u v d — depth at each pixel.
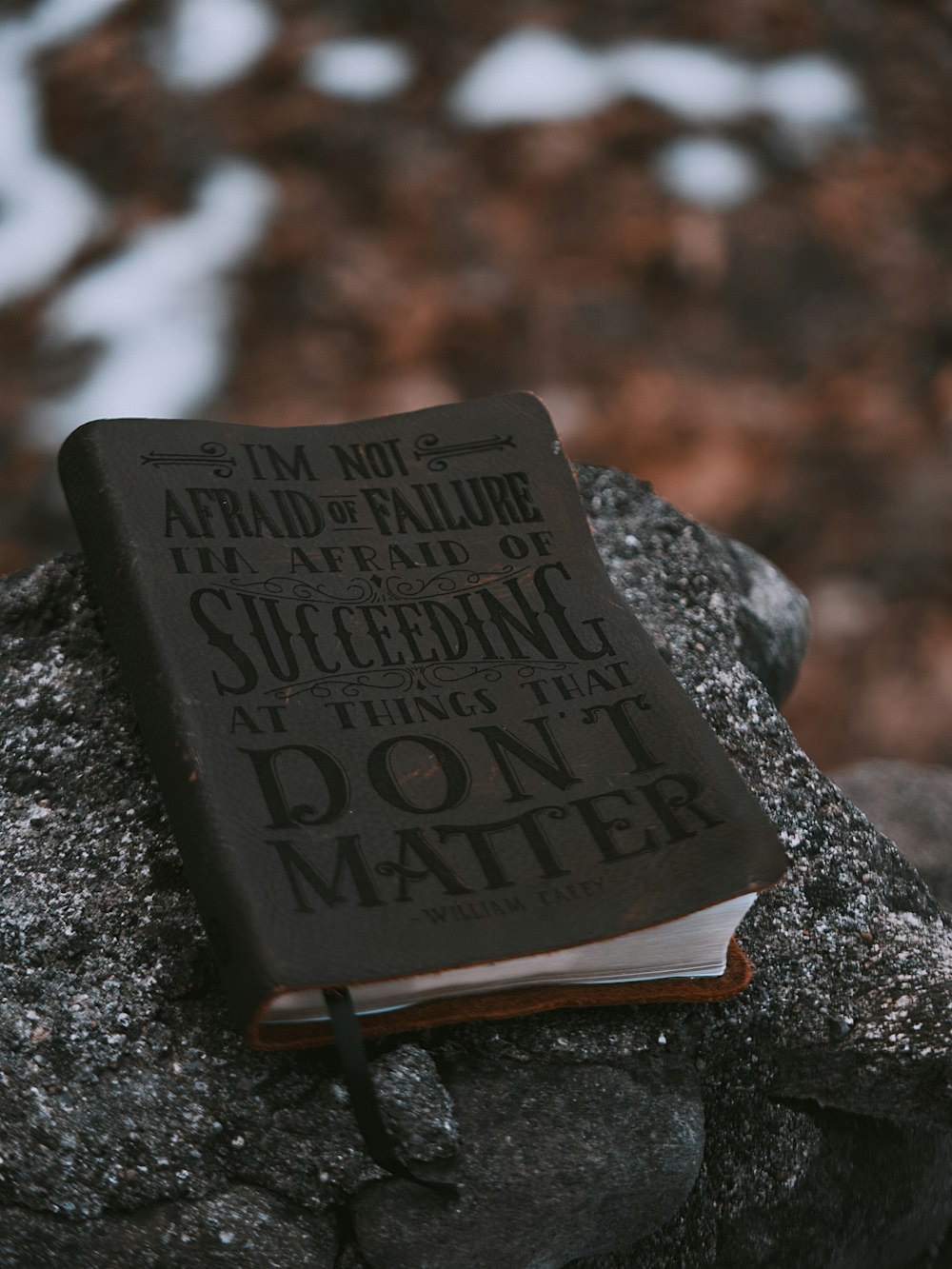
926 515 1.75
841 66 2.36
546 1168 0.71
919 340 1.98
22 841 0.75
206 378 1.96
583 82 2.28
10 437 1.92
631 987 0.72
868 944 0.76
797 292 2.04
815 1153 0.76
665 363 1.95
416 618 0.76
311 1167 0.70
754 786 0.79
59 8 2.50
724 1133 0.75
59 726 0.78
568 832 0.71
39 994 0.72
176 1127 0.70
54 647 0.80
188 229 2.13
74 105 2.32
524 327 1.98
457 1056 0.72
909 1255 0.81
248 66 2.33
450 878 0.70
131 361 1.98
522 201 2.12
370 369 1.95
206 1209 0.70
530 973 0.71
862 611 1.67
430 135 2.22
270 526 0.78
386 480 0.80
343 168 2.18
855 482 1.81
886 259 2.08
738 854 0.70
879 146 2.24
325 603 0.76
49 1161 0.70
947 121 2.30
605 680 0.75
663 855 0.71
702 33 2.39
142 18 2.42
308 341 1.98
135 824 0.76
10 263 2.14
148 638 0.74
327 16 2.40
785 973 0.75
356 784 0.72
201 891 0.69
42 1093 0.71
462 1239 0.70
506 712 0.74
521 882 0.70
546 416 0.83
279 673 0.74
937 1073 0.74
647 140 2.20
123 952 0.73
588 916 0.69
